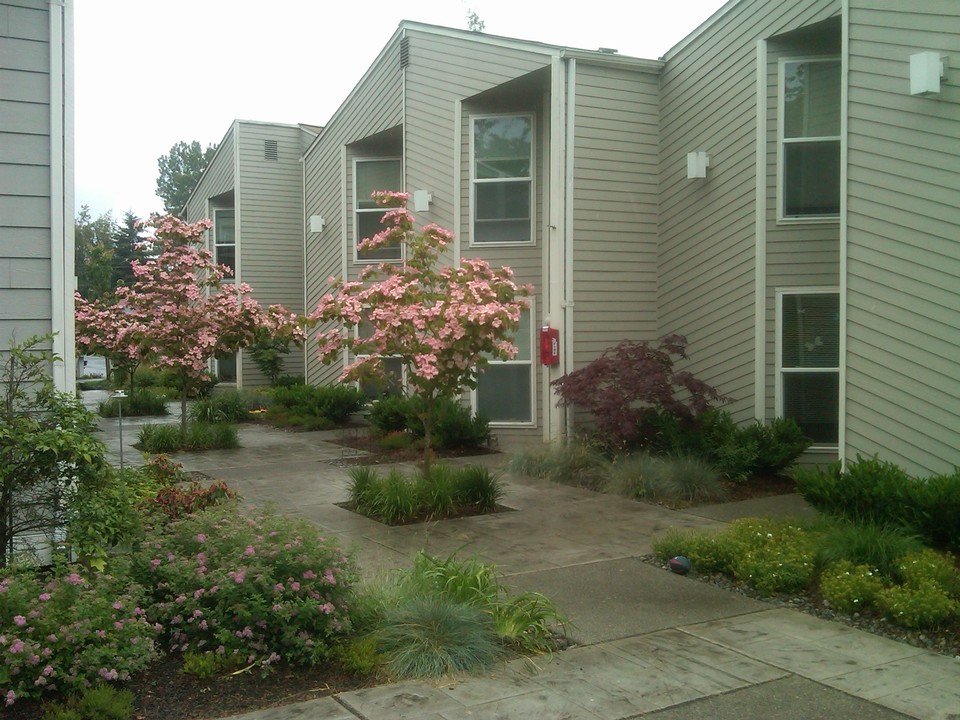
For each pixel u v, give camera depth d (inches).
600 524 354.6
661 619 241.3
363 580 245.9
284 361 955.3
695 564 284.8
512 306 376.8
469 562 249.3
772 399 454.6
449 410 538.0
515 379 551.2
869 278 346.9
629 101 517.7
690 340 502.3
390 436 563.5
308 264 797.2
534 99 545.6
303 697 188.4
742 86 462.3
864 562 266.8
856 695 193.3
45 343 260.1
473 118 553.0
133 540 225.0
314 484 434.9
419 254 399.2
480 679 199.5
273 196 928.9
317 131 946.1
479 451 534.3
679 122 509.4
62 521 226.5
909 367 330.3
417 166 584.4
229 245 990.4
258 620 201.5
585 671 204.5
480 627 215.9
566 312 504.1
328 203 750.5
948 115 318.0
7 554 223.6
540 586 270.1
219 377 1036.5
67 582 192.7
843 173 358.6
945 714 184.5
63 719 166.2
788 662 211.3
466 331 362.3
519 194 550.6
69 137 264.7
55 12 261.6
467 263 401.4
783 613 247.8
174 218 554.3
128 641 187.0
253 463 498.9
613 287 515.5
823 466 446.9
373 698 187.9
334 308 382.3
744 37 460.8
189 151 3105.3
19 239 258.4
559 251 505.4
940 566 256.4
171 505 304.3
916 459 327.6
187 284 542.6
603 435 452.4
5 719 170.1
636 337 520.7
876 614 244.2
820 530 301.0
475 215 553.9
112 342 586.9
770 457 421.7
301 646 199.9
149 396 765.9
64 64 263.4
